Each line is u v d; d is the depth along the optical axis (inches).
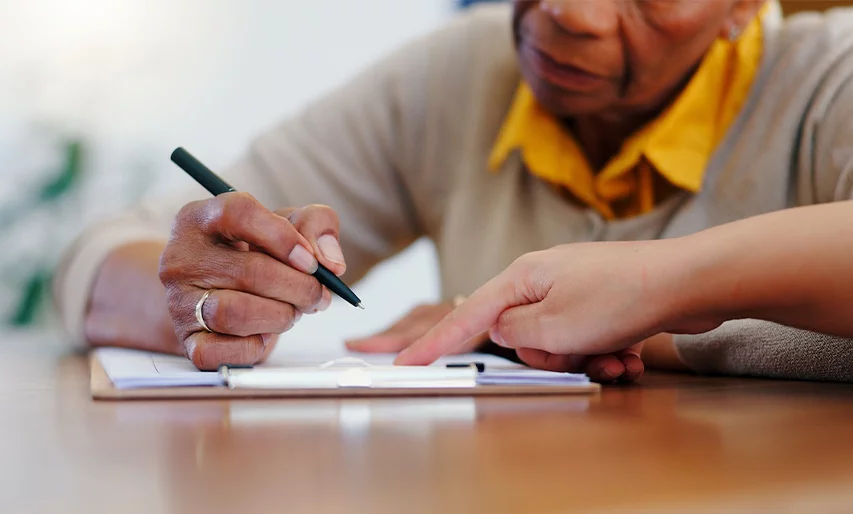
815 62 37.4
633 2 32.8
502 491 9.7
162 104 110.5
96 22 107.2
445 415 16.3
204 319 22.5
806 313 19.3
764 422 15.5
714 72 37.4
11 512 9.0
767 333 24.1
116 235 38.2
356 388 19.4
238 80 113.3
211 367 22.4
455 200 46.6
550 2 32.9
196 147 112.1
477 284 44.4
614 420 15.7
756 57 38.5
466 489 9.9
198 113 112.0
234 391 18.7
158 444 13.0
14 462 11.7
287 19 114.3
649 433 14.1
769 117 37.7
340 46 116.3
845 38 37.5
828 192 35.8
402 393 19.3
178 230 23.5
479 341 30.9
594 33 32.9
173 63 110.7
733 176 37.7
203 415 16.1
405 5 117.8
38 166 102.0
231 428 14.6
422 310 37.5
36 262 98.7
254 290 22.5
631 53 33.8
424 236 53.0
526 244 42.7
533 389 20.0
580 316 21.3
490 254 43.8
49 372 27.6
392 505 9.1
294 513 8.8
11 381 24.0
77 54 106.6
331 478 10.5
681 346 26.6
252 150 49.9
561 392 20.2
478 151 46.0
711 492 9.7
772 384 22.9
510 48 46.9
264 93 114.3
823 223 19.3
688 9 32.8
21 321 96.8
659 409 17.4
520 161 43.9
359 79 50.9
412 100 48.4
